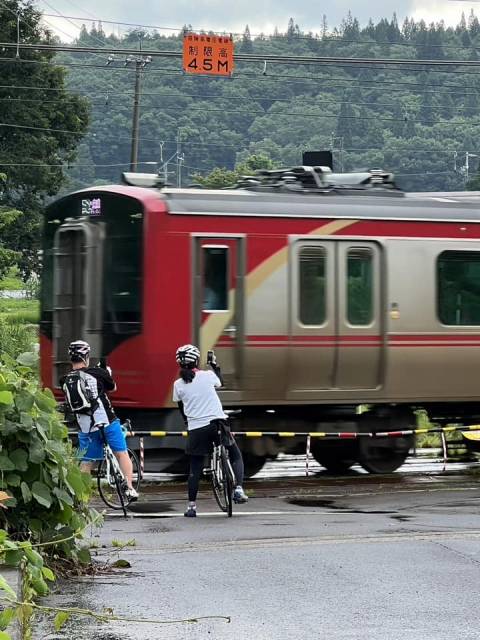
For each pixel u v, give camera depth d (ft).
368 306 181.47
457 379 188.24
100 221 174.19
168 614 89.40
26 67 603.67
